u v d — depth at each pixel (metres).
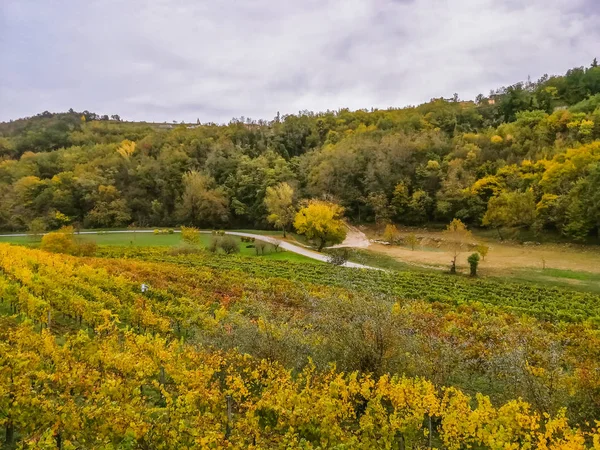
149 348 19.00
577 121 89.38
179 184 114.88
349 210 98.25
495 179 84.00
